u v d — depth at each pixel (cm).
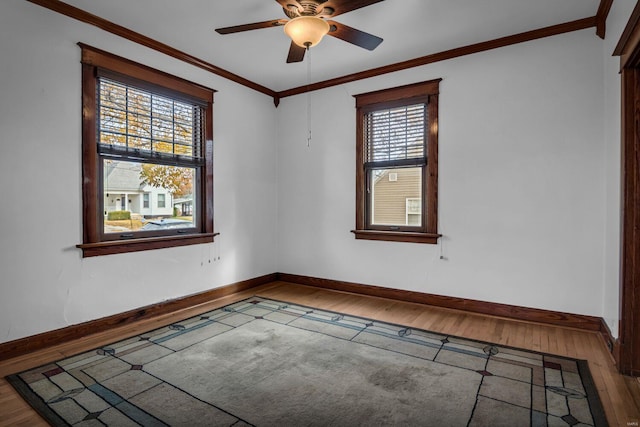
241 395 194
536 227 310
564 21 288
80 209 277
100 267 290
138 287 316
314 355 245
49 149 259
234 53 349
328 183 431
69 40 268
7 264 240
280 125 471
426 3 259
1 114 236
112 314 297
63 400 188
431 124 357
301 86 445
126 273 307
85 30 277
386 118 391
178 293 351
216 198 390
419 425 168
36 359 238
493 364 231
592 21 281
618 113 240
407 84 370
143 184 328
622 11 224
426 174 368
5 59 237
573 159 294
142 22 288
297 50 261
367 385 205
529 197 312
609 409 180
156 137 333
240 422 171
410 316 329
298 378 213
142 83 315
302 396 194
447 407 183
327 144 430
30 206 250
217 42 325
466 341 270
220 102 393
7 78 238
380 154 395
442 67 351
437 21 287
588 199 288
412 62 363
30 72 249
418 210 376
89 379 211
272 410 181
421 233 365
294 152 459
